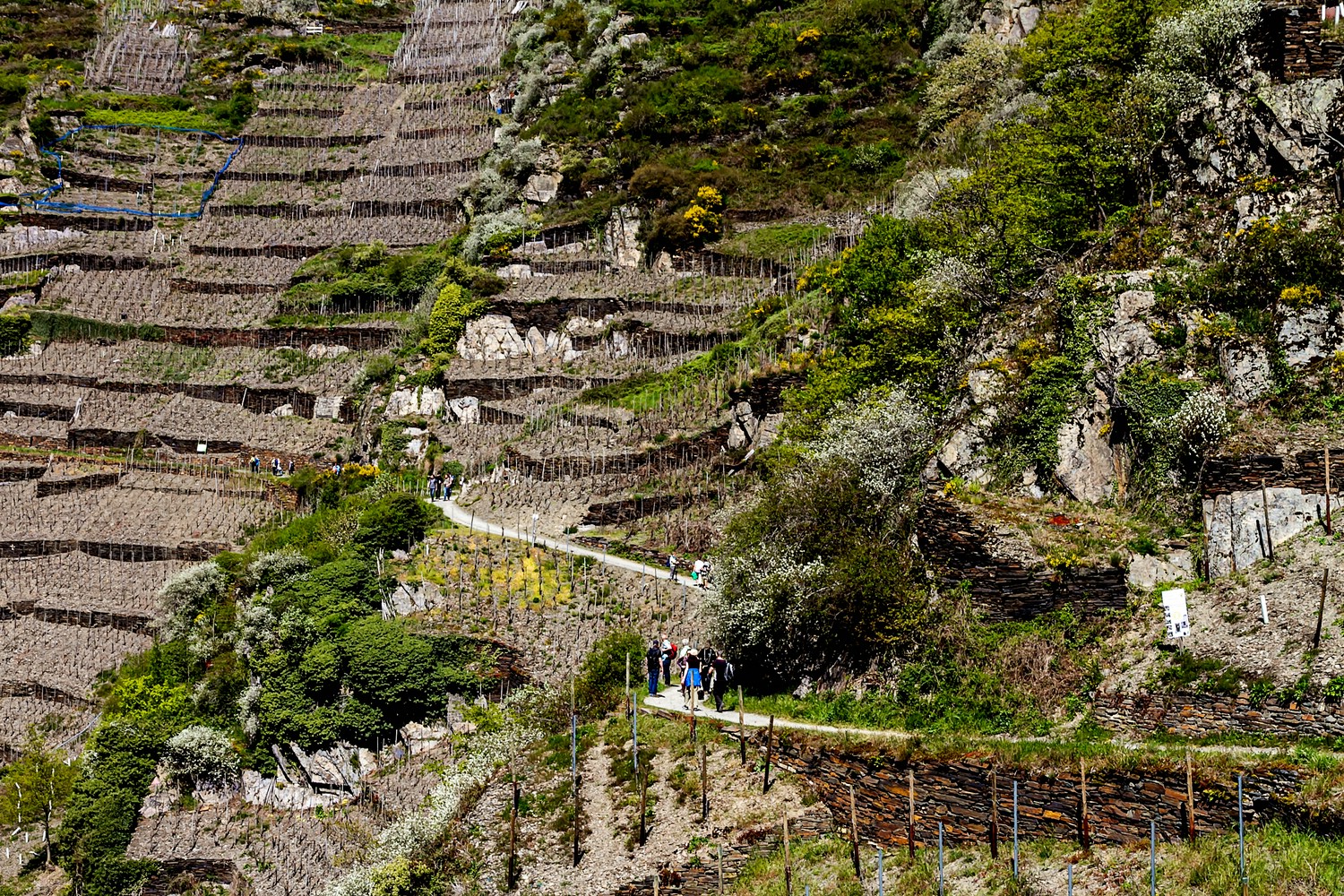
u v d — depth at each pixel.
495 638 56.41
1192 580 41.59
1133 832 34.09
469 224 102.81
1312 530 40.03
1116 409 46.69
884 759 38.75
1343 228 45.38
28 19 142.75
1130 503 45.12
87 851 55.34
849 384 58.38
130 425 87.75
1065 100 65.19
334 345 94.12
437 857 44.94
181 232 109.00
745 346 73.56
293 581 62.00
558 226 95.19
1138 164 55.22
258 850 54.25
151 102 127.88
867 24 107.94
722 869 38.72
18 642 69.88
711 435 67.50
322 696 57.22
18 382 91.81
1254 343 44.72
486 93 123.44
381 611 60.22
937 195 70.75
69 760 62.75
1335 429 42.00
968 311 56.31
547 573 60.38
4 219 107.38
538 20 130.50
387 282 97.88
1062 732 39.56
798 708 45.03
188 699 60.69
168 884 54.34
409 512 64.44
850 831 38.91
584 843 42.16
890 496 49.66
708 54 113.19
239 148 120.50
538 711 51.53
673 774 43.12
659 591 58.06
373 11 148.62
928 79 98.56
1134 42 64.19
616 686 51.22
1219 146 51.84
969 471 48.75
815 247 83.25
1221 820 32.97
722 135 100.81
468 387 82.56
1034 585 42.38
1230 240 48.44
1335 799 31.28
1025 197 58.75
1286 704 36.12
